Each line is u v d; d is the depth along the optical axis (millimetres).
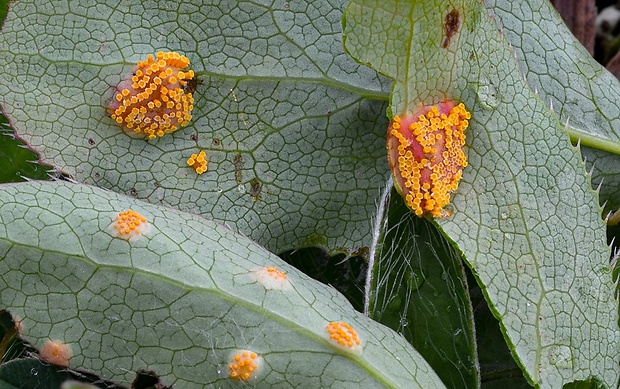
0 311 49
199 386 49
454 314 53
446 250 53
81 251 49
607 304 53
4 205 50
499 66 53
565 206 53
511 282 51
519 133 53
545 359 51
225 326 49
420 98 52
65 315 49
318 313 50
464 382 52
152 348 49
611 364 53
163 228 51
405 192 51
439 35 50
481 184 52
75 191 51
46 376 52
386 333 51
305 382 49
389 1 49
